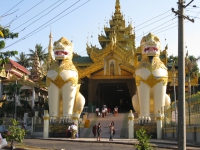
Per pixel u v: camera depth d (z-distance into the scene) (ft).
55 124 104.32
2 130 103.91
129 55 147.33
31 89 148.66
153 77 103.45
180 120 41.39
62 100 106.83
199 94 70.90
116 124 117.29
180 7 42.57
